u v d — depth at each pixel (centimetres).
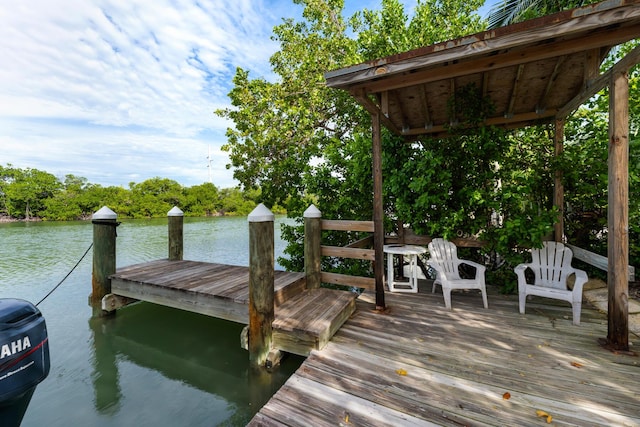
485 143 352
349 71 243
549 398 163
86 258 886
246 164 696
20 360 161
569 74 289
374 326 267
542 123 378
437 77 243
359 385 179
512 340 235
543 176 373
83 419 210
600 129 369
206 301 313
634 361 199
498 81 309
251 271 242
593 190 344
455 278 344
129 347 322
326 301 294
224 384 252
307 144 675
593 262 302
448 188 367
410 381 182
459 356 211
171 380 261
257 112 684
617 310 215
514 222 326
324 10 798
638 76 383
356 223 320
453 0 659
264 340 240
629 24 186
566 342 229
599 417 148
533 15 500
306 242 342
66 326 374
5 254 955
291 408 159
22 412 166
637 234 360
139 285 363
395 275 469
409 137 430
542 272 315
